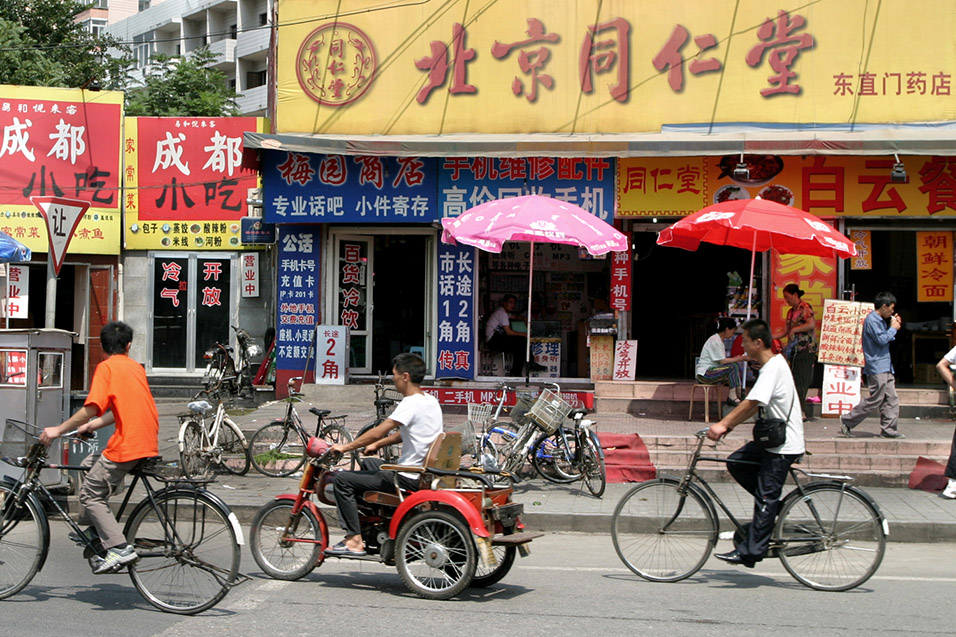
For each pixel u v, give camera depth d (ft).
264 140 39.65
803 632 16.63
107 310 50.34
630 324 42.52
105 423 18.31
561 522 26.91
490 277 45.75
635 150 38.42
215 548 17.98
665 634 16.48
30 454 18.60
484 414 32.24
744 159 39.86
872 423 37.42
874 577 21.21
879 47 39.60
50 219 31.96
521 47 41.32
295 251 43.60
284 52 42.37
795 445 19.72
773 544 20.02
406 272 44.68
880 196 39.24
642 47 40.75
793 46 39.96
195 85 75.82
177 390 50.26
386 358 44.75
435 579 19.27
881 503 28.09
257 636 16.30
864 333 33.45
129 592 19.45
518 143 39.11
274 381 47.78
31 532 18.81
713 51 40.37
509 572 21.70
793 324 36.17
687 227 31.86
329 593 19.49
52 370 26.76
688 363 46.68
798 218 30.42
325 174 41.81
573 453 30.12
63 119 49.32
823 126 39.88
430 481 19.61
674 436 33.32
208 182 50.37
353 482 19.80
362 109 42.11
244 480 32.01
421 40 41.83
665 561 20.66
